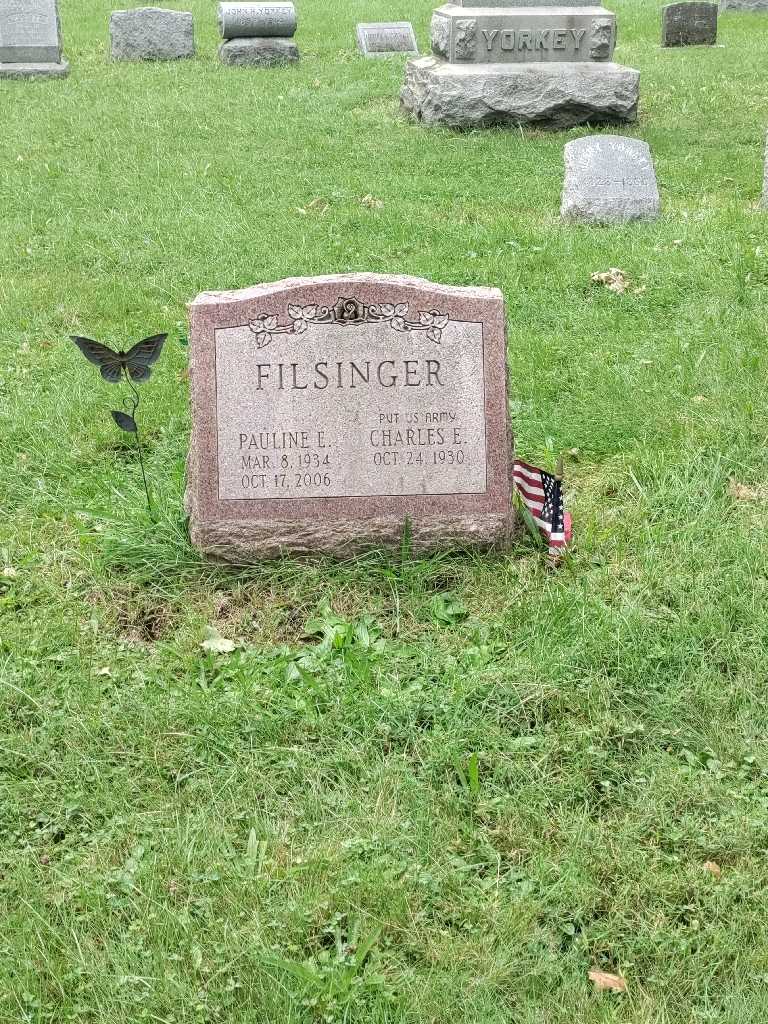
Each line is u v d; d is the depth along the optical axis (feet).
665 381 18.38
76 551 15.84
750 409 17.43
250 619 15.25
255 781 13.61
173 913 12.64
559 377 18.84
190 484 15.76
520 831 13.23
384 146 29.94
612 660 14.46
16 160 28.63
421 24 50.03
